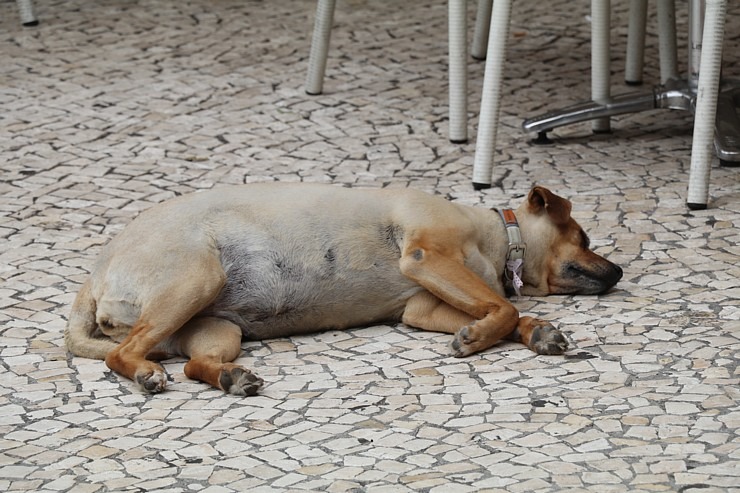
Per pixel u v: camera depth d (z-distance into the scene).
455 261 4.62
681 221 5.75
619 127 7.39
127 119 7.65
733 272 5.09
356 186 6.40
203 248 4.49
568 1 10.69
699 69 6.22
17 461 3.69
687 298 4.86
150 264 4.42
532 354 4.43
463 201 6.14
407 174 6.60
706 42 5.69
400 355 4.49
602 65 7.11
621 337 4.52
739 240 5.45
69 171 6.77
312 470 3.53
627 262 5.30
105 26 9.96
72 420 4.00
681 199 6.05
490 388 4.11
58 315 4.97
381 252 4.68
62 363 4.50
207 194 4.68
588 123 7.52
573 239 4.97
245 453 3.67
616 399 3.95
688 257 5.30
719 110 6.75
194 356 4.41
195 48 9.30
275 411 4.00
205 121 7.59
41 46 9.37
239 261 4.55
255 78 8.50
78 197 6.38
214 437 3.81
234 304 4.58
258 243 4.57
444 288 4.55
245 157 6.93
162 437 3.83
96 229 5.94
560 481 3.37
